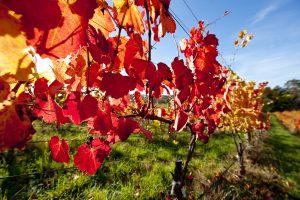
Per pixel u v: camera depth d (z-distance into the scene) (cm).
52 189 422
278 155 1138
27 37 41
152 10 96
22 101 54
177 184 289
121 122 109
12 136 51
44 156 534
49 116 72
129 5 88
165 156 751
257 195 592
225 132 1480
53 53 46
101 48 70
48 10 43
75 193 423
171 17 96
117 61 92
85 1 49
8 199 369
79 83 83
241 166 694
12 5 39
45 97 65
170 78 110
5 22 38
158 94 114
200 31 182
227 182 622
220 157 897
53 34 45
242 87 911
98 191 433
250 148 1084
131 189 459
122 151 700
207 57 180
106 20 75
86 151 113
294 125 2938
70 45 49
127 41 91
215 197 468
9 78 41
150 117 160
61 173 480
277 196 632
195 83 179
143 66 95
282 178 773
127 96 123
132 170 577
